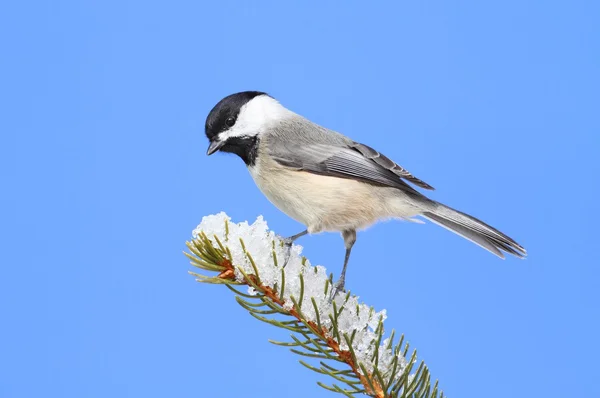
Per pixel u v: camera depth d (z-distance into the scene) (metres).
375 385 5.51
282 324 5.67
